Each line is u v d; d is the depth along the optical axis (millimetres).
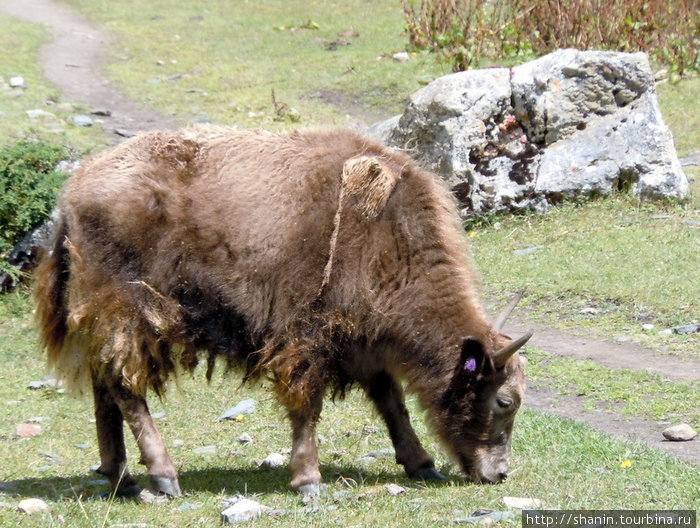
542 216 51250
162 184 23109
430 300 22922
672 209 49531
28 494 23781
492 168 51844
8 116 69625
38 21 105188
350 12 105000
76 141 65812
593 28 69500
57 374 24594
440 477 24344
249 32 100125
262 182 22969
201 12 110562
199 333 23297
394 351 23266
